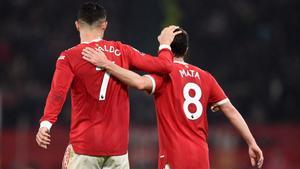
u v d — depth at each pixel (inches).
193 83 928.9
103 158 864.9
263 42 3120.1
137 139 2274.9
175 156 901.2
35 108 2704.2
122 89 876.0
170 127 908.6
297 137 2388.0
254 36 3152.1
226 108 952.9
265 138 2402.8
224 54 3107.8
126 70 868.0
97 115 860.6
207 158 917.8
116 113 866.8
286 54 3080.7
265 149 2381.9
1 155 2257.6
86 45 871.7
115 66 862.5
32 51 3002.0
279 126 2402.8
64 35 3083.2
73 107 872.9
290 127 2395.4
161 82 907.4
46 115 845.8
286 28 3169.3
